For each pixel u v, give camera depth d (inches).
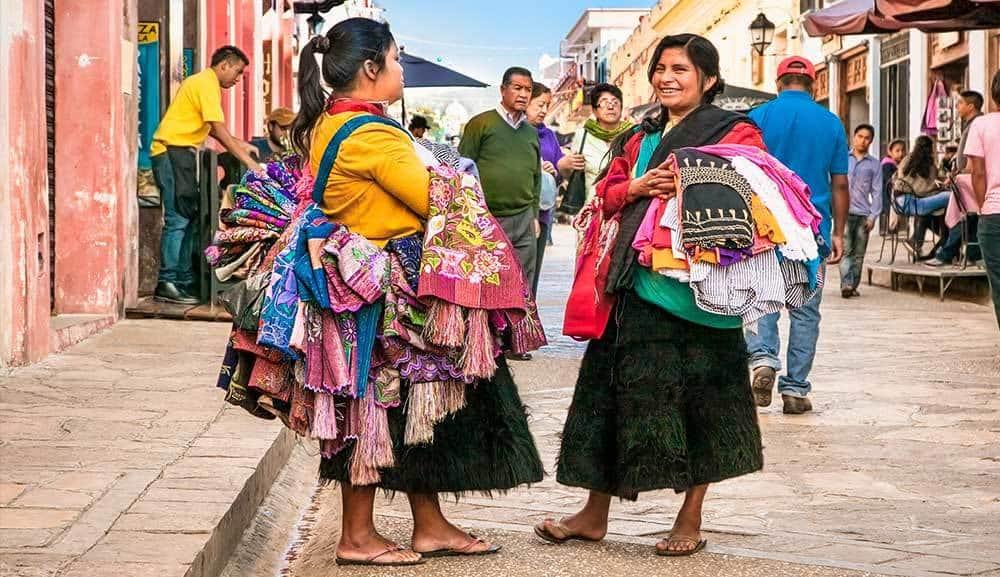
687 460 181.3
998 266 365.4
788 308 186.2
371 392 172.6
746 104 802.2
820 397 326.3
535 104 417.1
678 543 187.6
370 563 181.6
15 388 282.5
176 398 270.7
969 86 847.7
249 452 218.2
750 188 179.0
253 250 177.0
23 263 316.2
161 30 505.4
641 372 181.5
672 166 179.9
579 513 196.1
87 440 226.5
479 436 177.0
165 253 440.1
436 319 169.2
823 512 216.8
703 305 176.7
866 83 1141.1
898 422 294.0
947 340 435.5
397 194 171.0
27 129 318.0
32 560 155.7
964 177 564.4
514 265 173.9
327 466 177.5
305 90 177.6
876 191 596.7
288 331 168.2
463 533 187.9
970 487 235.1
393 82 179.5
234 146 433.7
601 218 187.8
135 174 442.6
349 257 168.6
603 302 184.7
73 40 398.6
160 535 167.2
